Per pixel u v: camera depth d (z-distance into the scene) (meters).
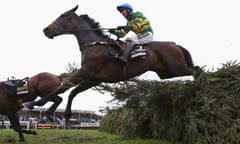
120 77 4.75
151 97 5.58
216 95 4.70
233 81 4.78
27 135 8.96
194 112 4.76
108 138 7.81
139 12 4.88
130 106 6.10
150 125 6.58
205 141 4.45
